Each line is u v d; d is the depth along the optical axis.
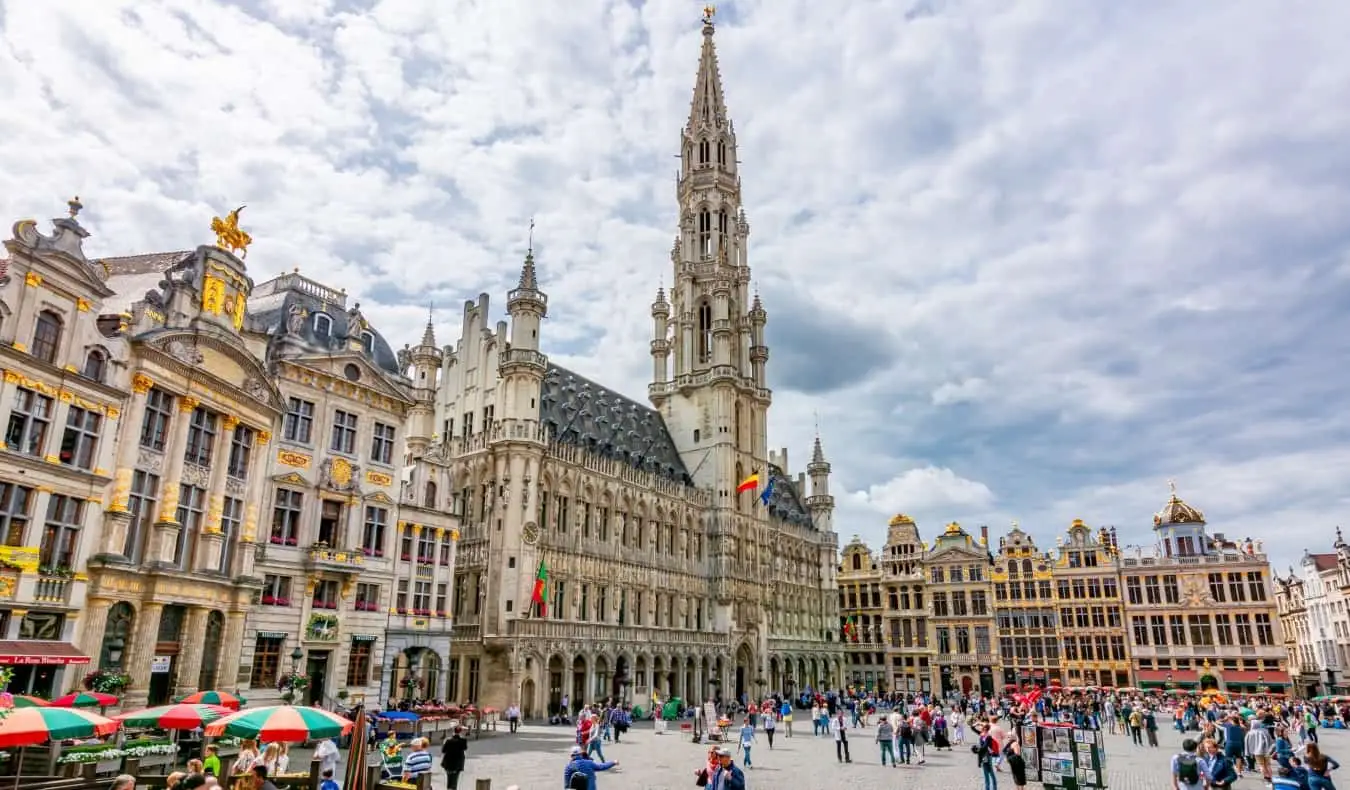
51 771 25.89
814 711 55.88
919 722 38.41
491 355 77.88
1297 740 46.94
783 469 125.50
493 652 64.00
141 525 37.84
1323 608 100.12
